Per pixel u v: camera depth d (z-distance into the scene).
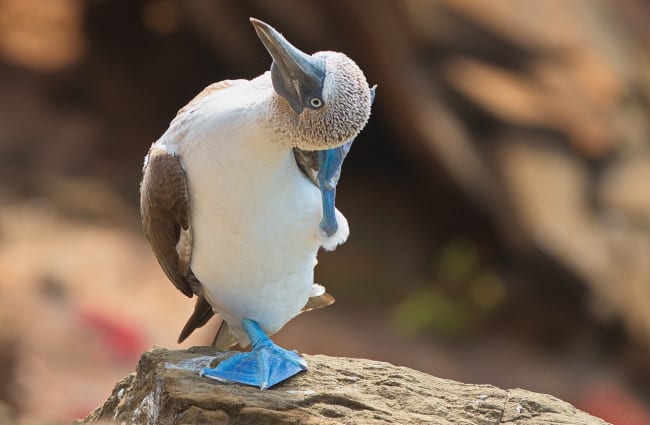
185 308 16.12
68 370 14.04
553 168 17.80
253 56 20.34
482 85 17.98
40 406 13.37
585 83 18.30
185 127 5.51
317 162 5.48
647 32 19.27
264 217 5.45
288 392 5.70
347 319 17.83
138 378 6.07
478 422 5.64
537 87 18.19
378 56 17.41
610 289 17.06
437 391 5.95
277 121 5.10
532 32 18.39
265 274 5.68
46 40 24.33
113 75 23.08
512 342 17.72
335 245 5.73
